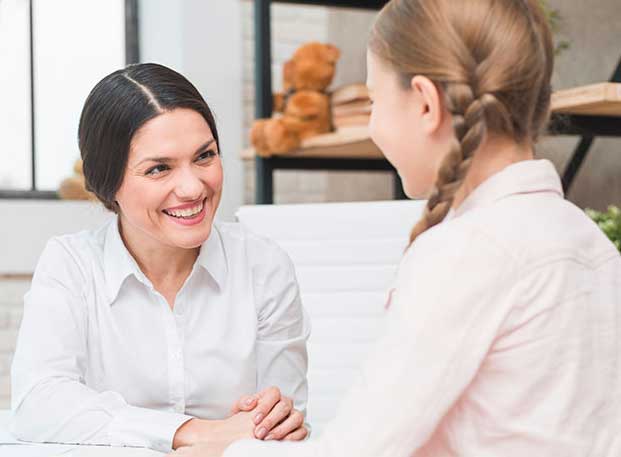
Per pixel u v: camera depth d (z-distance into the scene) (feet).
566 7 8.04
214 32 10.98
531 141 2.99
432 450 2.77
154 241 4.28
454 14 2.79
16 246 10.53
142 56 11.81
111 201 4.14
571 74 7.97
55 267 4.41
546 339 2.66
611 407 2.77
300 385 4.66
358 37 11.03
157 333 4.39
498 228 2.71
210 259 4.44
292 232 5.94
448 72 2.73
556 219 2.81
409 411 2.60
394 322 2.67
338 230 5.89
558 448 2.64
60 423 3.98
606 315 2.80
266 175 9.13
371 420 2.63
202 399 4.44
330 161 9.52
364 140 7.73
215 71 11.00
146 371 4.37
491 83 2.74
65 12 11.71
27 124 11.62
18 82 11.59
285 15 11.44
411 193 3.06
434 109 2.80
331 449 2.68
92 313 4.36
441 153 2.88
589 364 2.72
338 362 5.92
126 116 3.87
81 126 4.07
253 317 4.51
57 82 11.71
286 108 8.86
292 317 4.65
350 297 5.90
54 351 4.20
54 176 11.72
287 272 4.69
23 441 4.07
